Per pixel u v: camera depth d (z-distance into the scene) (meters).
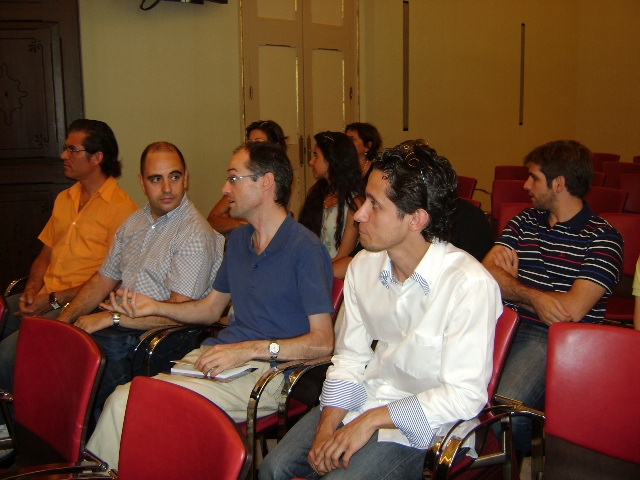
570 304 2.30
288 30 6.38
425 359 1.69
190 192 5.89
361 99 7.04
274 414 2.20
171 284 2.58
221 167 6.05
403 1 7.18
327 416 1.82
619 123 9.66
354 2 6.85
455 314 1.62
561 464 1.63
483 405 1.62
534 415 1.68
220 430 1.26
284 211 2.29
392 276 1.75
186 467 1.32
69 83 5.03
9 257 5.01
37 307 2.98
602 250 2.37
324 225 3.37
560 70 9.09
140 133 5.57
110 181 3.15
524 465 2.69
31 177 5.00
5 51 4.86
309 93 6.61
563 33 9.05
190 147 5.84
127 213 3.10
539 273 2.51
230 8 5.95
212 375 2.04
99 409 2.56
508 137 8.57
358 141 4.12
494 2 8.13
